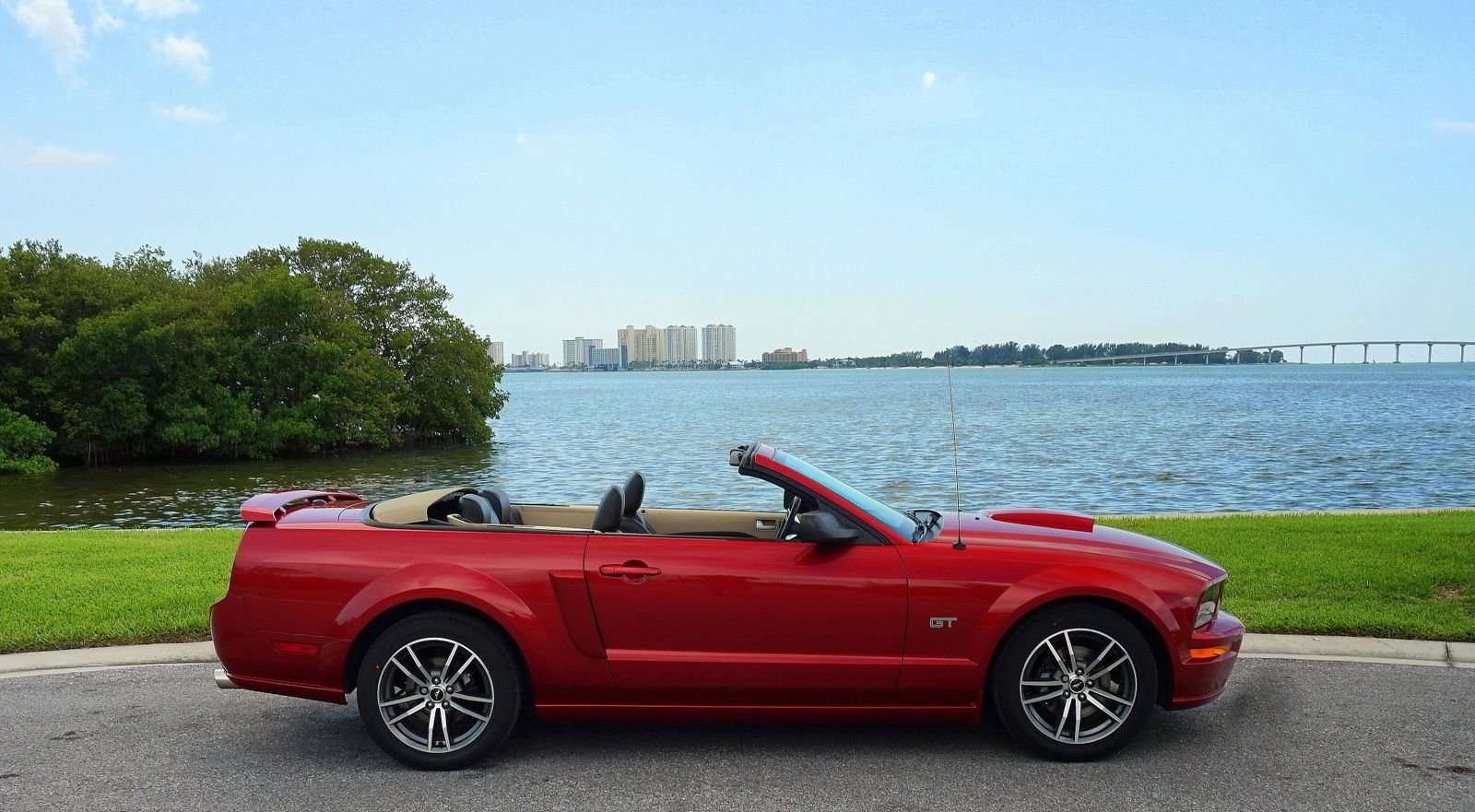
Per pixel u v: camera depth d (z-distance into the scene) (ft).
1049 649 14.73
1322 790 13.53
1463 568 26.91
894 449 128.57
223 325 166.30
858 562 14.71
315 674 14.82
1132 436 148.36
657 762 14.94
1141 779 14.02
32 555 31.63
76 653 21.22
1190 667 14.73
